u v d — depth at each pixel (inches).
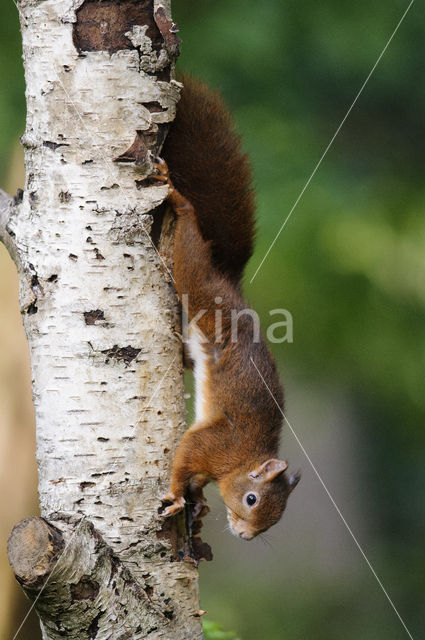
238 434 309.3
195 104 310.5
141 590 242.4
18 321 459.2
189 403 351.9
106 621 233.1
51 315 245.4
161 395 251.8
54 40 243.9
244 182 317.4
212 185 312.5
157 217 265.0
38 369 248.1
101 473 244.1
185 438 258.4
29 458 454.3
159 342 252.1
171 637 245.1
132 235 247.3
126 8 244.8
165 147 297.9
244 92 553.9
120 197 245.8
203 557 259.9
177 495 251.3
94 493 243.3
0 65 543.2
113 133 244.8
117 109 245.0
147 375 249.3
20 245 249.0
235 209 315.3
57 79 244.1
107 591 232.7
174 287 258.8
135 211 247.1
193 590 253.9
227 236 315.6
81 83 243.4
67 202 244.5
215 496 347.3
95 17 243.8
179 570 251.9
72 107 243.8
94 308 245.0
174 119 279.6
